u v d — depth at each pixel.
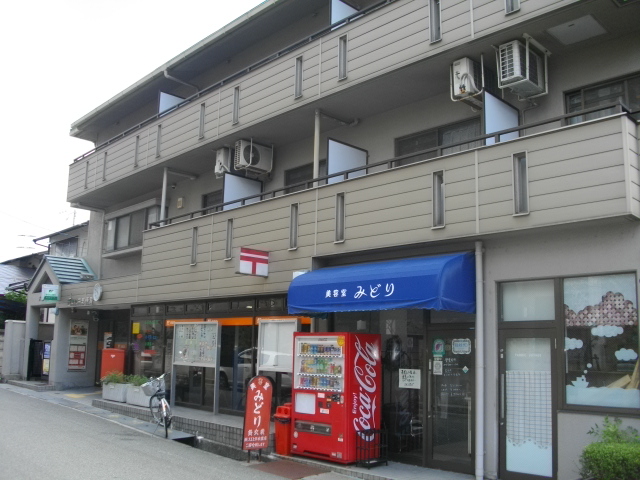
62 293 22.38
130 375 18.50
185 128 17.02
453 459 10.02
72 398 19.20
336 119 13.86
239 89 15.30
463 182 9.95
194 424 13.31
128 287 18.59
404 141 13.05
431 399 10.49
